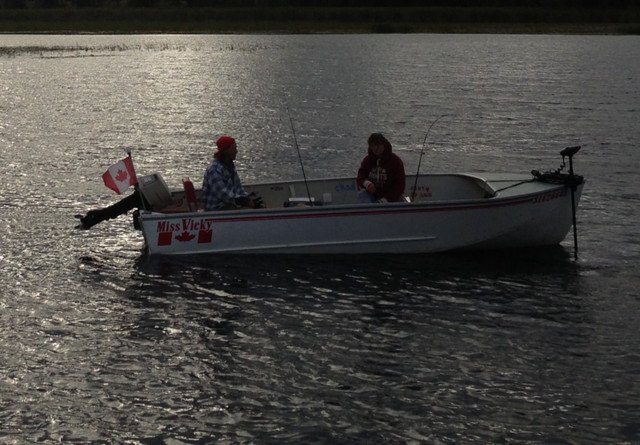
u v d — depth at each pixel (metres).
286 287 10.52
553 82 35.50
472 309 9.83
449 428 7.25
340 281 10.73
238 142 21.34
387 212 11.45
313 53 52.66
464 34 75.06
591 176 16.92
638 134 22.31
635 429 7.22
